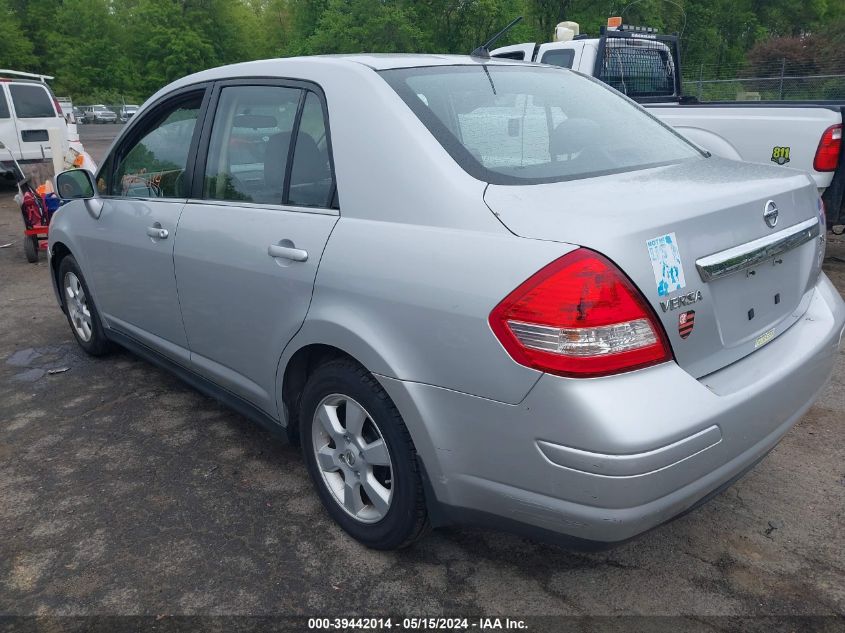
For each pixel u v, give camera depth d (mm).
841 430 3615
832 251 7266
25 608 2541
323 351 2795
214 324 3312
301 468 3459
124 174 4043
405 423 2385
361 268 2475
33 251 8023
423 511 2508
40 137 13406
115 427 3928
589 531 2064
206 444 3715
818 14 47844
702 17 40250
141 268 3787
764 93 20906
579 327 1971
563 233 2059
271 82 3113
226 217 3158
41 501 3213
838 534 2805
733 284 2328
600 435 1942
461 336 2168
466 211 2270
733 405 2143
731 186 2432
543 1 35938
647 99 8570
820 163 5953
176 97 3697
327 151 2746
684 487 2076
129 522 3033
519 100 2920
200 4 52438
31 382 4598
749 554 2707
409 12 34188
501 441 2143
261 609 2506
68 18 53469
